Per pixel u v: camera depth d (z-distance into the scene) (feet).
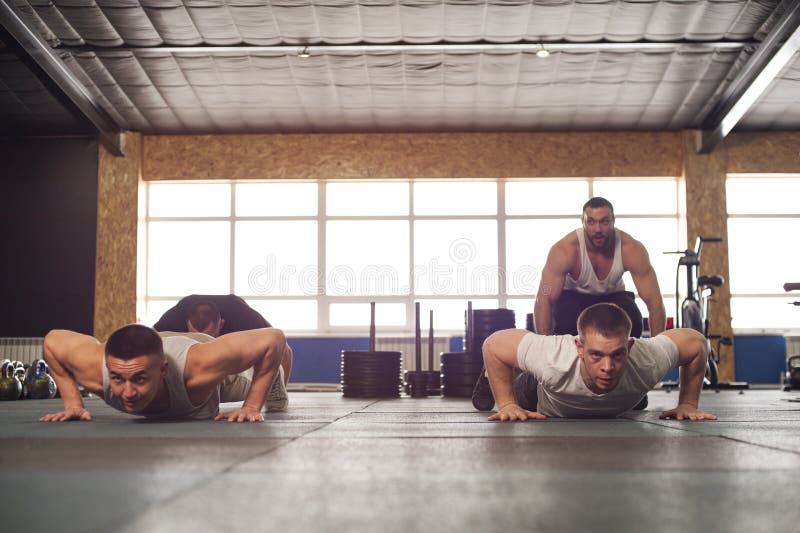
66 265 36.96
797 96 35.06
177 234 38.78
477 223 38.73
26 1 28.09
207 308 13.38
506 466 5.37
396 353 22.52
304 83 34.01
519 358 10.05
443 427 8.98
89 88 33.40
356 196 38.99
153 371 9.02
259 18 29.22
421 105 35.68
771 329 37.91
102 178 37.32
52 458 5.82
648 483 4.58
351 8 28.66
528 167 37.78
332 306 38.60
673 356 10.02
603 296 14.40
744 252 38.29
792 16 27.07
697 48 30.73
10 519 3.53
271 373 10.10
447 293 38.52
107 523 3.44
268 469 5.21
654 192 38.37
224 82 33.81
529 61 32.24
